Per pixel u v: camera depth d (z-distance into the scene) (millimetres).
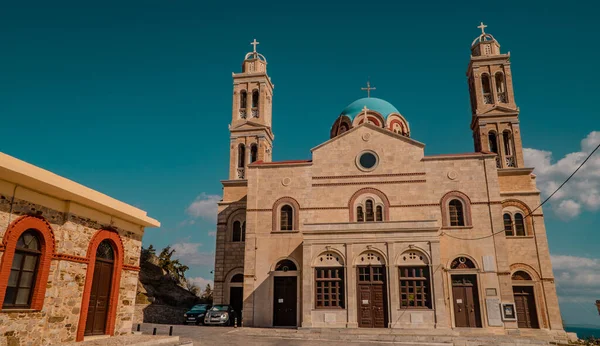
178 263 65250
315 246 33875
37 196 16953
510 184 41062
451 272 34562
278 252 37312
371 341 27766
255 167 39781
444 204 36312
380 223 33594
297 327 33844
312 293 32875
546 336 32938
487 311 33125
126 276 22688
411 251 32719
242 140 49531
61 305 18000
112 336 21188
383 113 51719
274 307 36281
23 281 16438
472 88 47688
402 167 37688
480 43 47938
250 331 31703
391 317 31375
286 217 38469
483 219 35469
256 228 38219
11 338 15555
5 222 15516
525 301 37656
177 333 29703
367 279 32875
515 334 32250
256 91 51938
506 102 45219
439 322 30688
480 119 44906
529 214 39125
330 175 38531
